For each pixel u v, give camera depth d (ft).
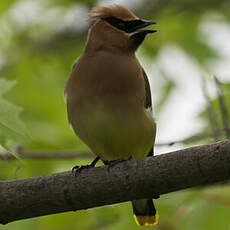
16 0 60.90
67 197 31.04
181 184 30.12
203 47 59.57
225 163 29.30
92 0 61.67
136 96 36.58
